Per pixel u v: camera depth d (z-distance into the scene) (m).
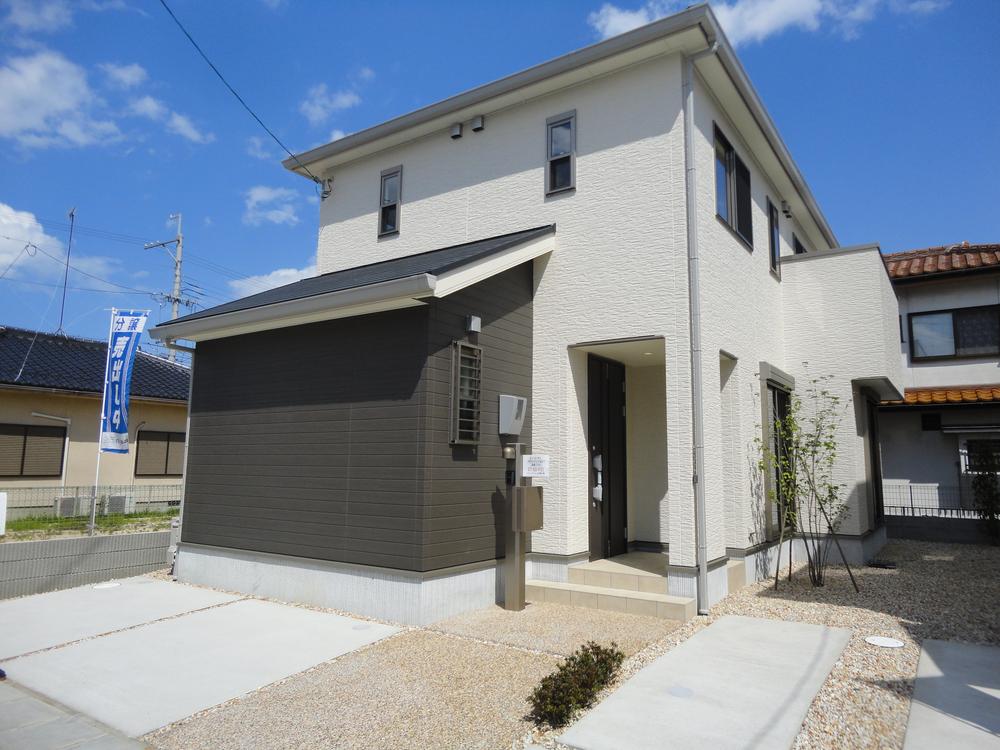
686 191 6.68
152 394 14.58
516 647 5.11
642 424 8.61
